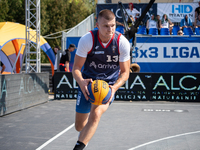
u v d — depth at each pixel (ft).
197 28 57.82
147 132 16.21
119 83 8.90
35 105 27.40
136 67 37.45
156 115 21.88
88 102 9.98
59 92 32.07
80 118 10.34
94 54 9.07
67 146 13.34
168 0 64.64
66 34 43.34
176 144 13.52
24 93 25.11
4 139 14.66
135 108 25.54
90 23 58.49
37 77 27.84
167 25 56.39
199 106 27.04
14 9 85.40
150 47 46.19
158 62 46.26
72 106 26.91
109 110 24.35
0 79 20.92
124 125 18.16
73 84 31.83
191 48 45.60
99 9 59.67
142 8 58.59
